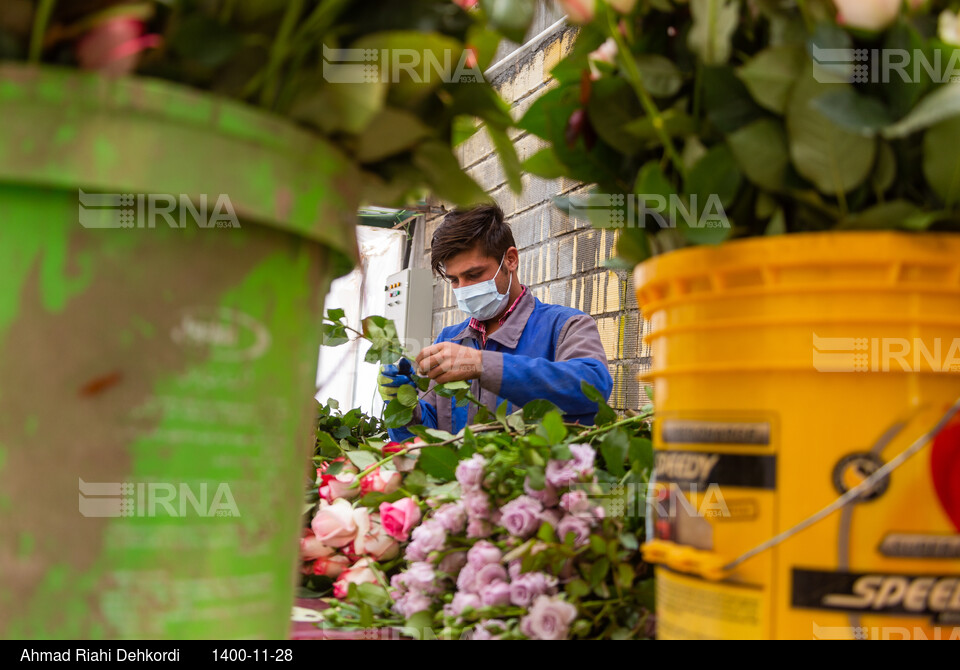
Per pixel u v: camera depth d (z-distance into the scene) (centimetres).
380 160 47
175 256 36
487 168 277
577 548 66
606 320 210
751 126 46
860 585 42
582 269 223
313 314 43
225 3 38
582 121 54
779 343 44
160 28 36
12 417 34
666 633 49
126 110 34
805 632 43
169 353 36
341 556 86
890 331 42
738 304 45
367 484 90
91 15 35
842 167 44
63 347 34
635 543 65
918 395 42
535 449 70
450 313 307
